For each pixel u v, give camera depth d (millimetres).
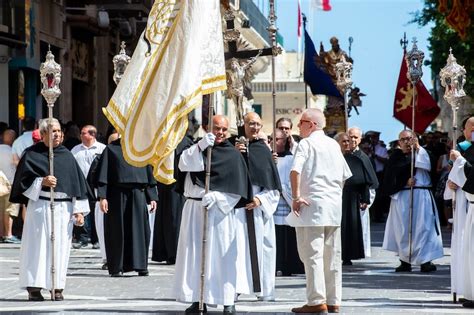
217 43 24359
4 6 54781
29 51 56469
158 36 25047
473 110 85312
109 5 66875
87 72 68938
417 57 36250
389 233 36156
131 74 25125
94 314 24359
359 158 37594
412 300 27203
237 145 25641
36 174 27031
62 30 63125
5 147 44594
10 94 56312
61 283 27203
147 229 33594
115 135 33938
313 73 65500
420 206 35938
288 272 33688
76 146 40719
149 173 33688
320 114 25125
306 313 24531
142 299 27266
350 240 37375
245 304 26391
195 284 24094
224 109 91500
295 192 24547
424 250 35594
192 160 24094
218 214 24109
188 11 24312
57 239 27188
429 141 59844
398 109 42469
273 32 28797
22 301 26875
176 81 24156
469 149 26516
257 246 26406
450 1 61188
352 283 31375
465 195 26344
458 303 26609
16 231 48219
